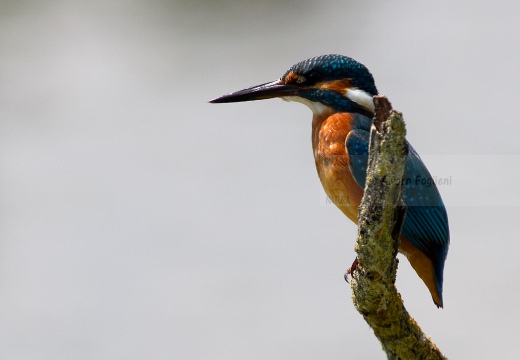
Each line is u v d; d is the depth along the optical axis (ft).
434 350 16.72
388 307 16.08
